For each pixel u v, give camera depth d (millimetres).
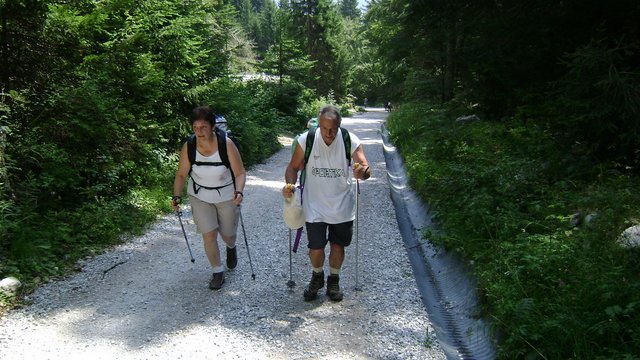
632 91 5719
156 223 6922
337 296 4316
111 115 6887
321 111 3949
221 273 4590
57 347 3438
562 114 6840
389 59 22828
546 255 3861
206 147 4266
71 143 6637
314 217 4082
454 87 17000
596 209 4699
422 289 4742
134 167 8008
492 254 4457
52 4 6336
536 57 9125
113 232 6027
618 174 5520
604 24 7246
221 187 4383
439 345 3609
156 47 9836
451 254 5184
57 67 6766
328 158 4031
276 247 5844
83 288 4523
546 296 3498
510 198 5566
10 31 6242
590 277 3428
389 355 3445
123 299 4293
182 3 11422
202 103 11562
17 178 5785
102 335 3635
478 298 4051
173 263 5270
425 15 11367
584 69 6145
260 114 16562
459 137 9102
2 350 3359
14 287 4234
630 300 3088
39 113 6383
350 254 5598
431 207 6875
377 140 19531
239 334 3691
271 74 25078
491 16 9875
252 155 13195
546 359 2848
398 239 6234
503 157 6828
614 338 2861
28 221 5379
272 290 4551
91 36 7148
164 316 3975
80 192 6867
